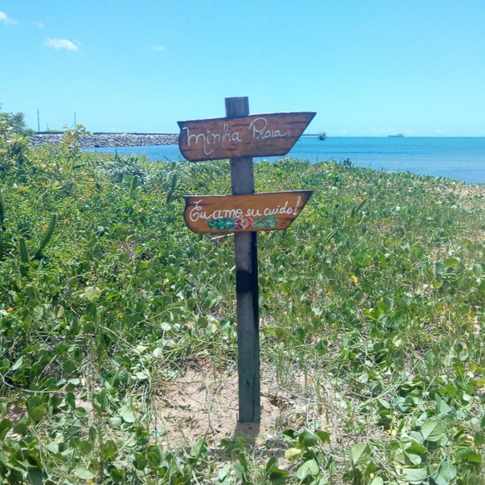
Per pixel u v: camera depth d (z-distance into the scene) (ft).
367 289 18.06
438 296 18.51
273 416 11.89
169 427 11.43
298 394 12.53
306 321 15.80
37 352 13.12
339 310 16.37
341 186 41.19
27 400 11.14
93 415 11.26
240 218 10.64
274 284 18.65
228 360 14.10
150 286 17.62
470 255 23.49
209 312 16.75
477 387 13.15
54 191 29.68
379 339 14.75
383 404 11.66
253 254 10.93
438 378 12.66
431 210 32.78
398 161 134.21
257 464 10.27
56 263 17.98
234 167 10.53
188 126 10.36
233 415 11.91
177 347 14.19
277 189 36.32
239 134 10.32
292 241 23.26
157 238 23.08
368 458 9.62
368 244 23.80
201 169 39.60
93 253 20.17
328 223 27.30
